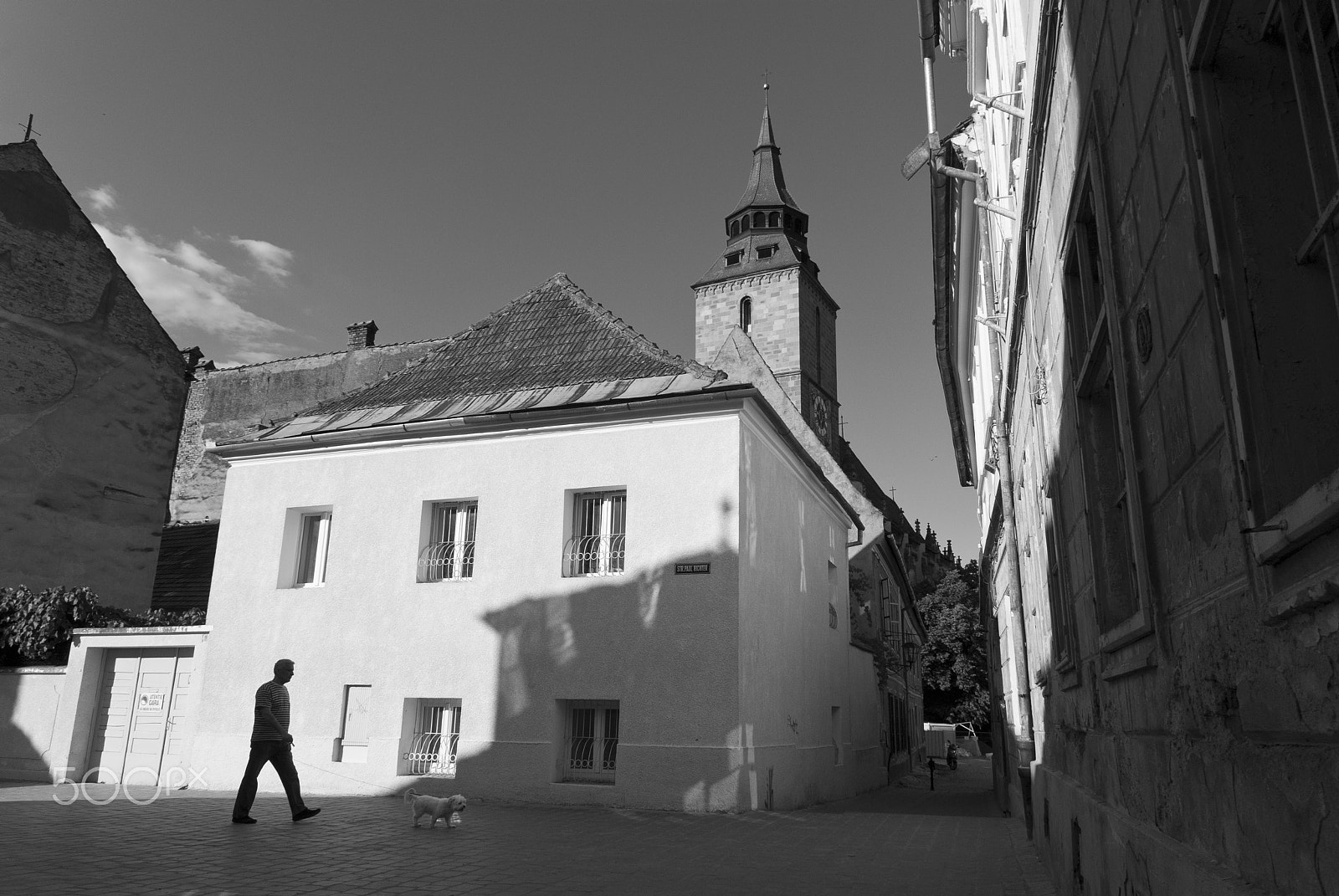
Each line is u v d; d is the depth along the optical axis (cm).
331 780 1427
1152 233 303
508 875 727
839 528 2211
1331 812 183
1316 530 178
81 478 2330
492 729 1366
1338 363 203
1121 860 404
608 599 1355
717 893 686
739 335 3038
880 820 1302
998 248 998
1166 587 323
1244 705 238
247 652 1545
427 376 1762
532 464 1455
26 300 2264
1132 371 355
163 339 2575
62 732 1636
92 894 612
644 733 1285
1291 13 205
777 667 1484
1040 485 743
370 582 1500
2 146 2264
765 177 6550
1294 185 212
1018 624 1147
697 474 1361
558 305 1838
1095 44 375
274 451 1625
